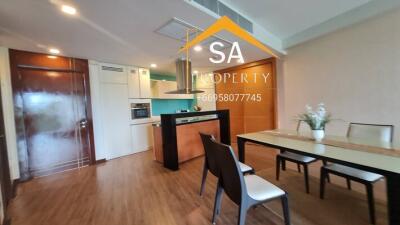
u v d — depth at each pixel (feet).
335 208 6.03
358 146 5.41
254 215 5.89
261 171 9.61
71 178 9.78
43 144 10.55
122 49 10.37
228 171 4.56
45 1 5.61
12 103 9.45
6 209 6.61
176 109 20.76
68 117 11.43
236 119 16.79
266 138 7.15
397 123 8.10
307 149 5.36
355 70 9.37
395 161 4.04
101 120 12.80
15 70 9.59
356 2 8.20
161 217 5.99
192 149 12.10
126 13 6.52
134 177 9.53
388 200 3.55
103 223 5.79
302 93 11.98
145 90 15.48
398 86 8.00
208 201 6.90
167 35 8.56
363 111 9.17
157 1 5.83
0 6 5.76
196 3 6.17
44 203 7.17
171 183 8.61
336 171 6.00
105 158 12.89
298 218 5.60
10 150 9.27
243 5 7.87
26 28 7.37
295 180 8.33
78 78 11.82
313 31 10.43
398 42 7.89
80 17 6.68
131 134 14.51
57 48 9.81
